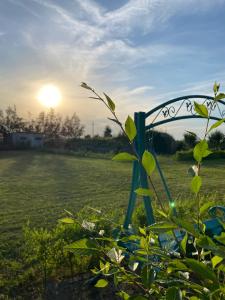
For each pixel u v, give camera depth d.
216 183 14.05
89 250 1.16
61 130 49.75
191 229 0.93
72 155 30.38
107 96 1.14
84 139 37.00
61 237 4.68
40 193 11.76
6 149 36.88
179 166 20.56
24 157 27.70
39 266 4.86
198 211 1.11
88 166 20.72
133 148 1.13
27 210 9.17
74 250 1.16
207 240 0.90
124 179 15.21
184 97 5.30
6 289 4.42
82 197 11.07
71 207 9.59
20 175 16.48
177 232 2.61
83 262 4.86
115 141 34.16
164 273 1.14
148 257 1.20
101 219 1.43
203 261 1.19
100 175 16.53
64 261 4.67
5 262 5.27
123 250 1.27
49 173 17.30
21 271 4.94
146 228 1.01
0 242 6.32
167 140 29.69
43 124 49.34
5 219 8.17
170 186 13.40
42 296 4.25
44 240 4.66
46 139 42.84
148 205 4.62
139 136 4.89
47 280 4.61
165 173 17.30
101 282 1.32
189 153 24.03
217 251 0.87
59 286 4.45
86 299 4.10
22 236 6.71
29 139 42.88
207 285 0.94
